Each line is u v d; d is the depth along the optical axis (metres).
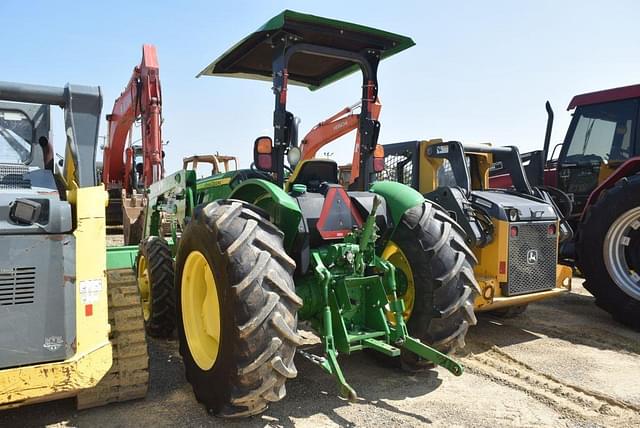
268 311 2.67
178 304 3.47
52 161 3.52
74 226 2.66
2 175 3.01
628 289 4.99
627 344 4.50
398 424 2.93
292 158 3.81
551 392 3.43
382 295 3.29
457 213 4.72
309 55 4.36
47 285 2.53
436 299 3.44
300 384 3.50
